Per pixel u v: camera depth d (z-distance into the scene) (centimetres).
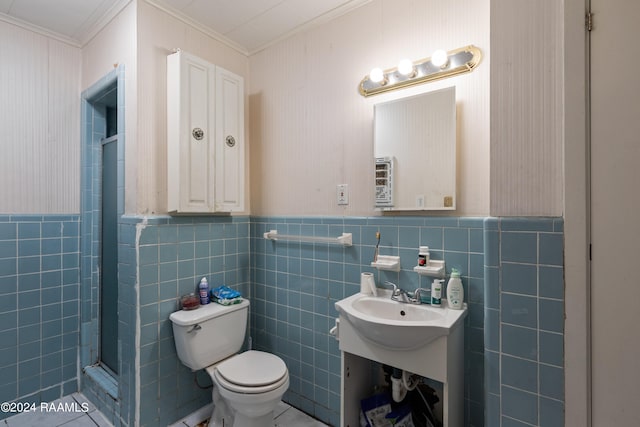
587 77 100
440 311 137
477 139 141
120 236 179
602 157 98
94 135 221
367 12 174
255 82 227
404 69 151
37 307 202
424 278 154
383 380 167
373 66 171
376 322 124
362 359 162
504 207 114
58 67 210
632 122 94
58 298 211
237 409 154
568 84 102
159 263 176
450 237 146
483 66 139
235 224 220
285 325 210
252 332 227
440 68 147
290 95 207
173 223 183
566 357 103
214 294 197
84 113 217
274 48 216
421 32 156
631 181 95
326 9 182
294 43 205
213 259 205
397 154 161
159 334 176
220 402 177
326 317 190
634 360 94
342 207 183
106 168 218
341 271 183
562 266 104
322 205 192
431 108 151
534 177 110
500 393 114
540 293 107
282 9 181
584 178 100
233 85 204
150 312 172
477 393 139
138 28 170
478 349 139
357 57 177
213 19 191
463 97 144
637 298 94
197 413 193
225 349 185
